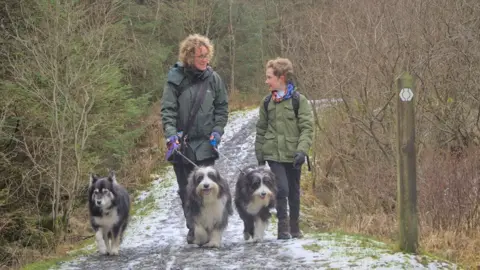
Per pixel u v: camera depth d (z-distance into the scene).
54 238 11.99
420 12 12.38
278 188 7.56
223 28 34.47
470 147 12.23
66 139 13.06
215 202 7.18
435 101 13.22
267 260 6.11
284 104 7.64
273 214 10.85
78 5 14.49
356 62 12.65
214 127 7.68
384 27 12.31
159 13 28.12
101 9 15.03
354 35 12.71
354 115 12.81
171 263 6.37
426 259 5.86
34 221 12.62
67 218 12.75
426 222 8.96
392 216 10.29
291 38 18.66
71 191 12.88
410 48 12.10
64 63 13.47
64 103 13.53
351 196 12.11
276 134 7.66
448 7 12.80
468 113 13.12
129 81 21.92
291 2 27.25
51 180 13.83
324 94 13.86
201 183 7.07
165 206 13.19
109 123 15.02
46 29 13.62
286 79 7.69
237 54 35.06
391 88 12.03
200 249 7.17
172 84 7.56
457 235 8.22
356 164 13.02
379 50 12.27
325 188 14.66
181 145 7.52
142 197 14.91
